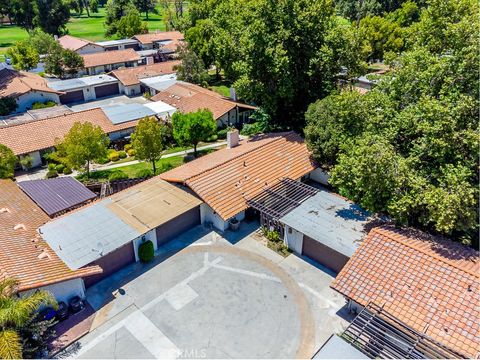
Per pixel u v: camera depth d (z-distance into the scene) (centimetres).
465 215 2119
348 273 2175
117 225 2652
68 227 2630
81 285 2303
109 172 4169
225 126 5291
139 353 2016
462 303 1888
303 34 3809
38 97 6147
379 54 7688
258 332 2136
